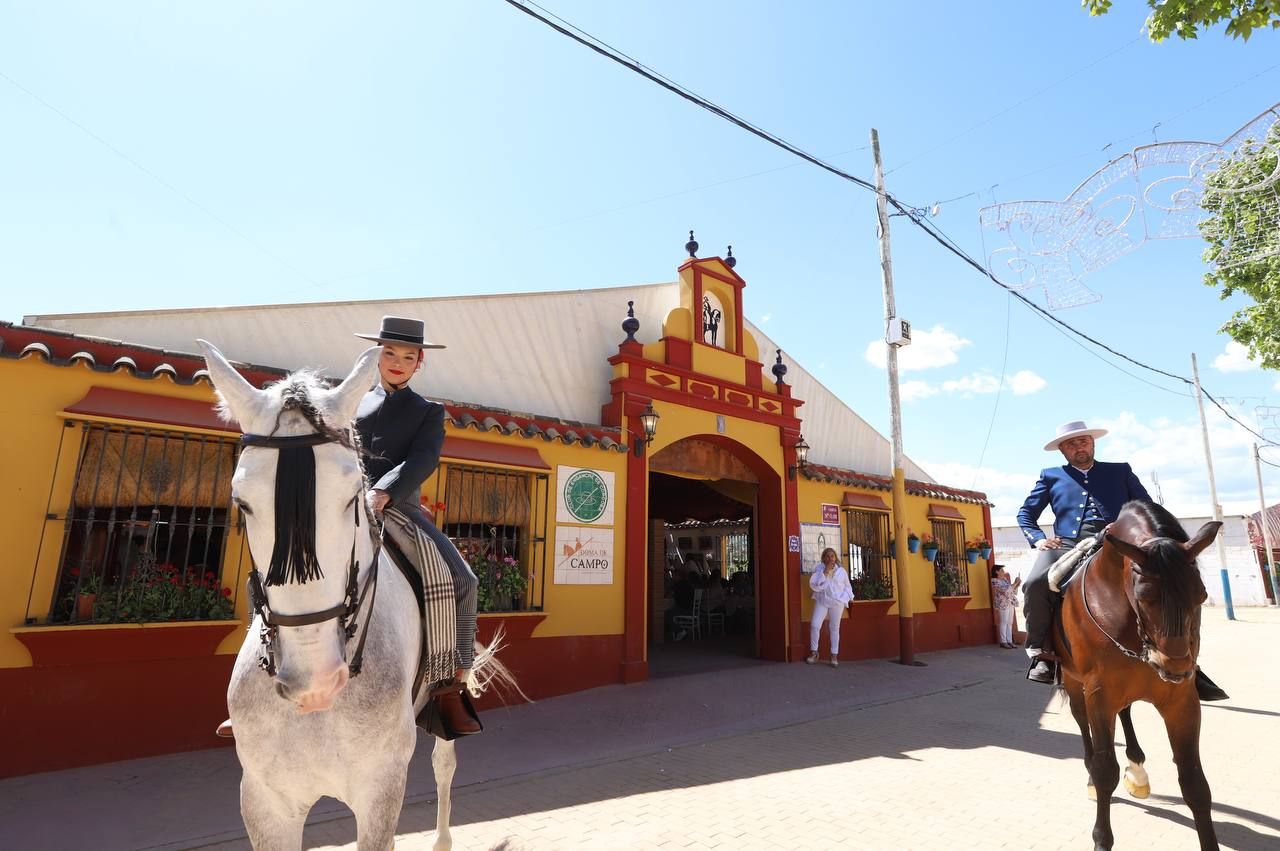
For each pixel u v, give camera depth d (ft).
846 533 44.62
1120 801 17.33
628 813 16.61
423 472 9.79
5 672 17.84
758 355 42.65
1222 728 25.43
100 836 14.69
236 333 25.23
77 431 19.48
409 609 9.70
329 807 16.72
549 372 34.71
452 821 16.01
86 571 19.94
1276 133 18.19
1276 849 14.28
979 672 40.24
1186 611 11.66
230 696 8.48
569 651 30.17
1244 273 37.60
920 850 14.42
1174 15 18.38
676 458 37.96
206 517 22.40
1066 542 17.07
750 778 19.52
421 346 11.28
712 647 45.65
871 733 25.25
